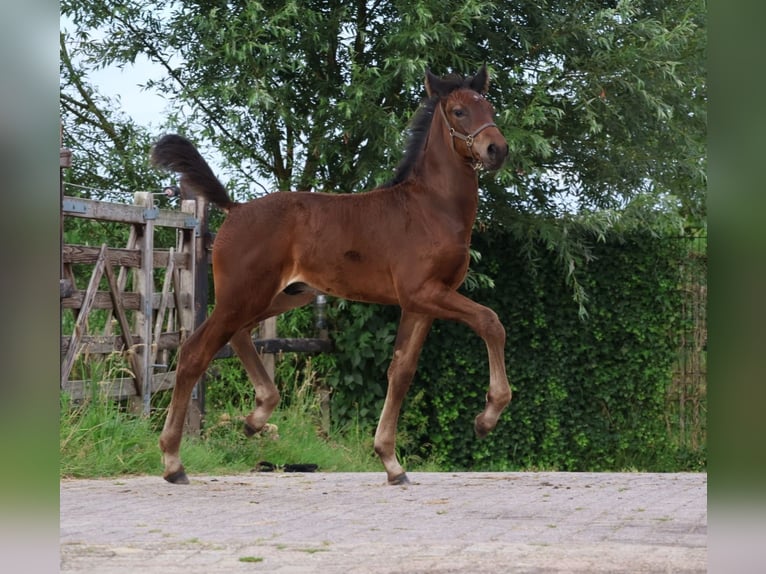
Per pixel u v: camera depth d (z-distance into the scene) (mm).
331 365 12383
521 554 4016
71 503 5855
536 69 12945
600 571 3596
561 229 12117
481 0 11812
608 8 13500
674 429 13242
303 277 6914
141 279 9195
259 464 9508
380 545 4289
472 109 6605
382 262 6773
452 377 12547
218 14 12633
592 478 8086
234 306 6777
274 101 11523
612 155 13133
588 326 12891
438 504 6035
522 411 12781
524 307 12797
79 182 14297
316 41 12062
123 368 8711
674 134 13266
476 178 6895
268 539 4484
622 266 12953
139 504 5848
